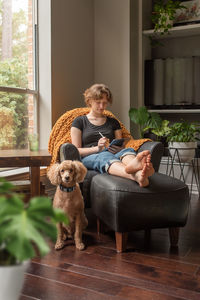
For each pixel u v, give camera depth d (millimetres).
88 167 2434
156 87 3871
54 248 1944
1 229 638
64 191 1913
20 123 3074
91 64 3805
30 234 636
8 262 714
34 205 688
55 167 1932
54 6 3152
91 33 3777
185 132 3309
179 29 3643
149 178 2025
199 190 3531
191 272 1621
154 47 4152
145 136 3854
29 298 1352
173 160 3457
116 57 3717
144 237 2174
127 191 1850
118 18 3672
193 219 2592
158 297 1368
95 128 2672
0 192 743
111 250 1925
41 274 1586
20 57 3064
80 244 1947
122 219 1843
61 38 3277
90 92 2662
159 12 3654
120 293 1400
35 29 3184
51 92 3178
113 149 2398
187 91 3787
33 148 2301
